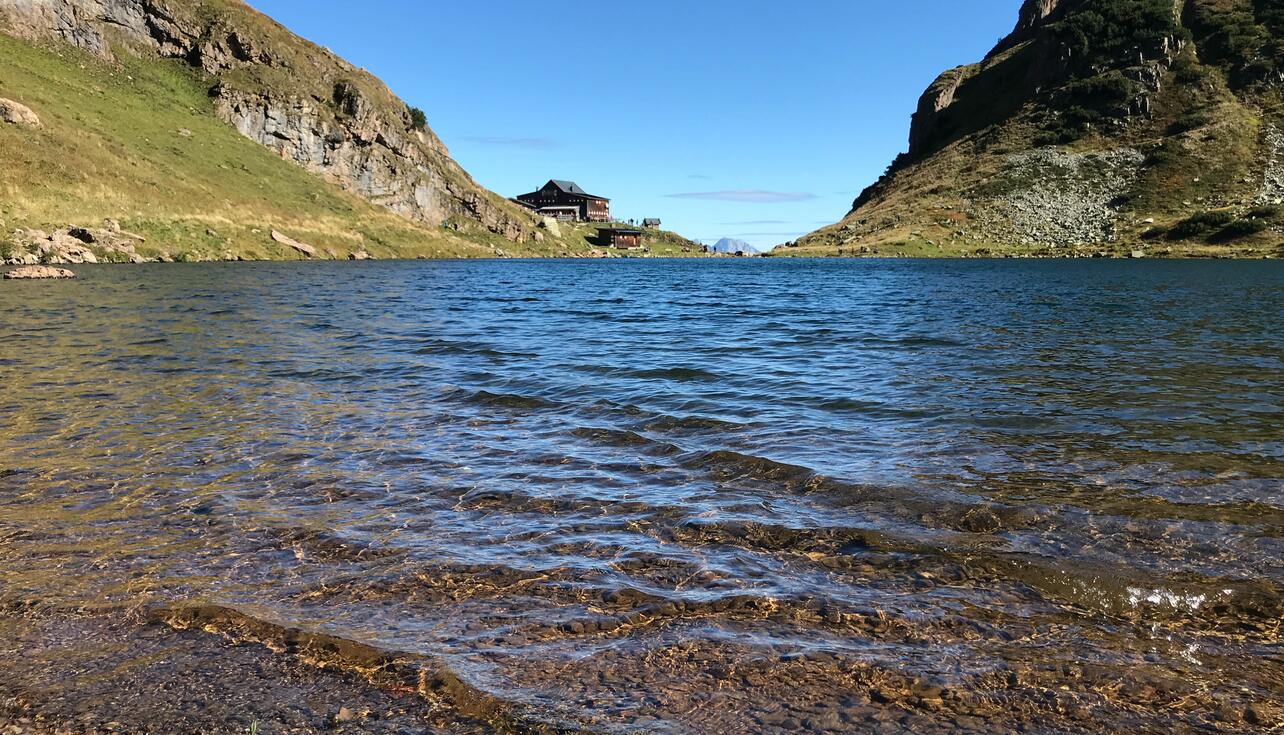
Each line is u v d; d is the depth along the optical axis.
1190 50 169.12
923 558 6.99
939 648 5.40
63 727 4.48
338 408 13.35
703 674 5.05
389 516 8.09
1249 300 39.03
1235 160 139.38
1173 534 7.50
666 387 15.56
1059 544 7.28
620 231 182.12
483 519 8.03
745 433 11.74
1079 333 25.19
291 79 123.94
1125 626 5.74
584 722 4.48
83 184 68.31
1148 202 139.12
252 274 56.28
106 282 42.69
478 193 154.25
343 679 4.98
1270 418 12.55
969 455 10.43
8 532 7.49
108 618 5.80
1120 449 10.70
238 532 7.58
